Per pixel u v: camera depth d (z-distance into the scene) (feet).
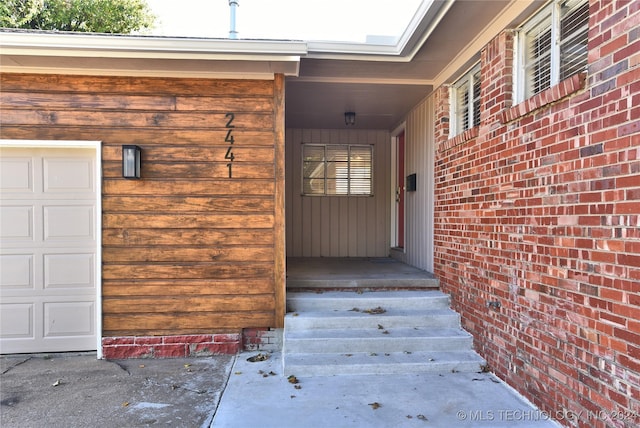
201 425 9.23
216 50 12.12
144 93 13.53
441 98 15.80
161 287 13.55
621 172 7.08
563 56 9.42
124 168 13.04
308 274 17.34
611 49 7.33
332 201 24.94
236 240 13.76
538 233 9.52
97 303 13.48
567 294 8.50
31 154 13.67
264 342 13.96
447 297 14.89
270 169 13.87
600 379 7.55
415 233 19.79
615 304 7.20
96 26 39.19
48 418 9.54
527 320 9.98
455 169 14.42
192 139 13.67
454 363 12.05
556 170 8.87
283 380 11.59
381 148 25.16
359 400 10.34
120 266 13.46
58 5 36.65
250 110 13.84
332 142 24.95
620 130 7.10
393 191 25.09
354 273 17.61
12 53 11.97
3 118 13.15
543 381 9.36
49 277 13.76
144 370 12.40
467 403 10.08
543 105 9.20
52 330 13.79
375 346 12.83
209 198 13.70
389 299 14.65
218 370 12.36
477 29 11.74
